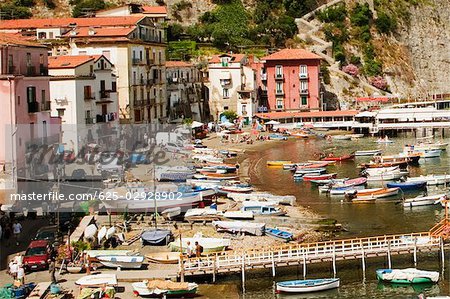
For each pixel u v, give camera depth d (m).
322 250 78.38
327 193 120.69
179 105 193.25
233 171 140.88
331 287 72.75
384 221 99.81
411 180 126.75
